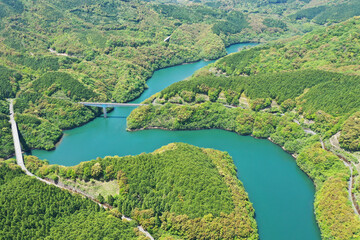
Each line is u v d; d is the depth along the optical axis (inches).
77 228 7386.8
